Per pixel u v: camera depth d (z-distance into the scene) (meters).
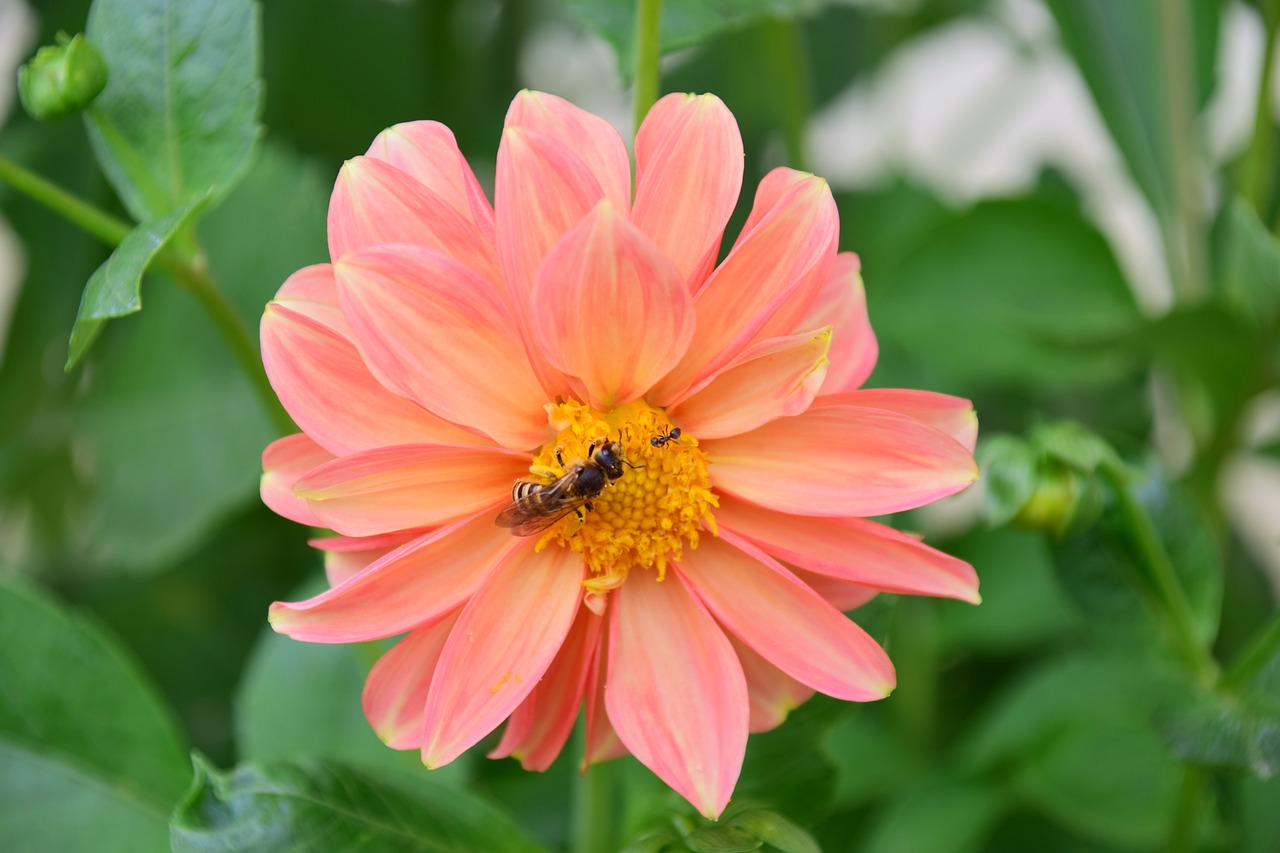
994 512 0.30
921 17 0.44
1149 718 0.31
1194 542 0.31
